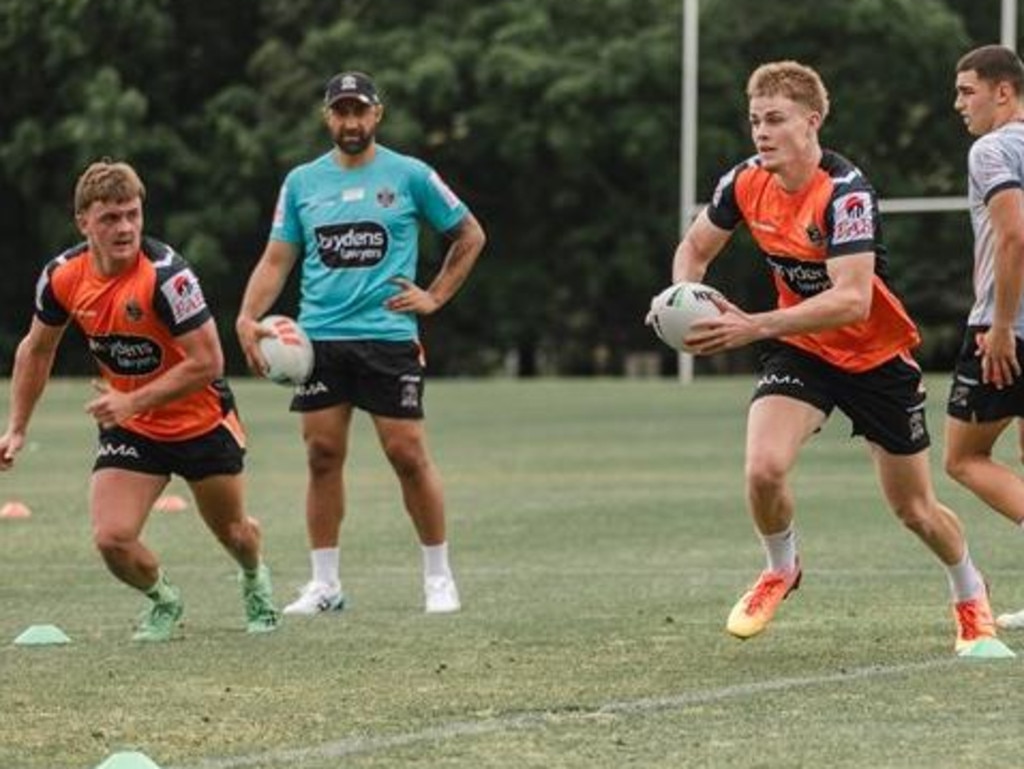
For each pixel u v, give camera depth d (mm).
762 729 20766
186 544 39969
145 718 21781
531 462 59094
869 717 21375
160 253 26703
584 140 139625
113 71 141625
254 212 144125
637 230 143250
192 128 145625
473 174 146750
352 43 143250
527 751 19766
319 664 25391
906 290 125750
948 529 25891
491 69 140500
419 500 31141
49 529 42406
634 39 137625
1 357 148125
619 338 148750
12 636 28234
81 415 82125
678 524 42969
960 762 19141
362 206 31578
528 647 26688
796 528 41469
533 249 147125
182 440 27531
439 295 31922
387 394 31219
